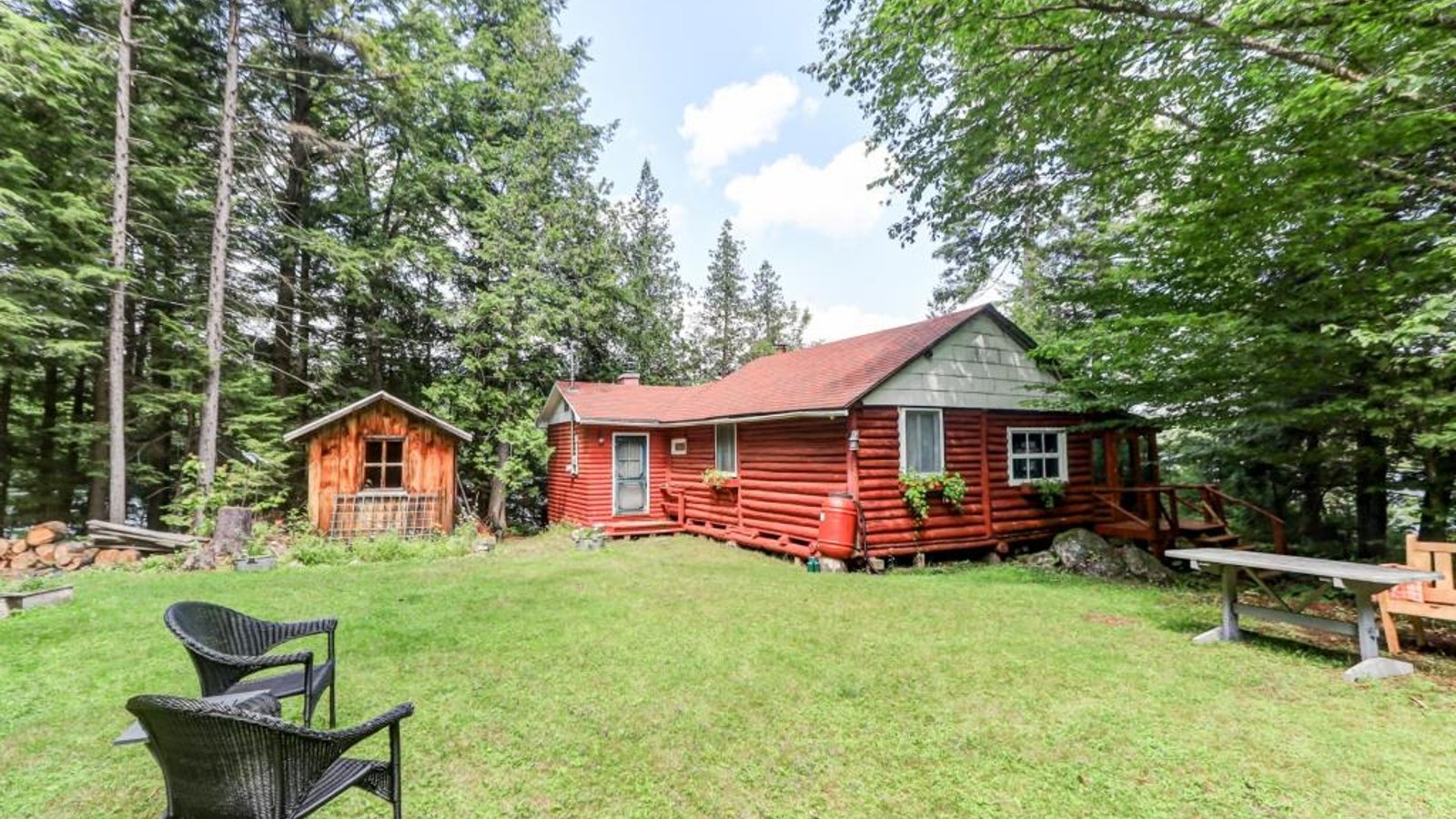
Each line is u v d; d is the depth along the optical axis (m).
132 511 15.45
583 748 3.39
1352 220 6.12
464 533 11.79
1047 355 9.47
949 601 6.86
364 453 11.95
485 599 7.01
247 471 11.26
